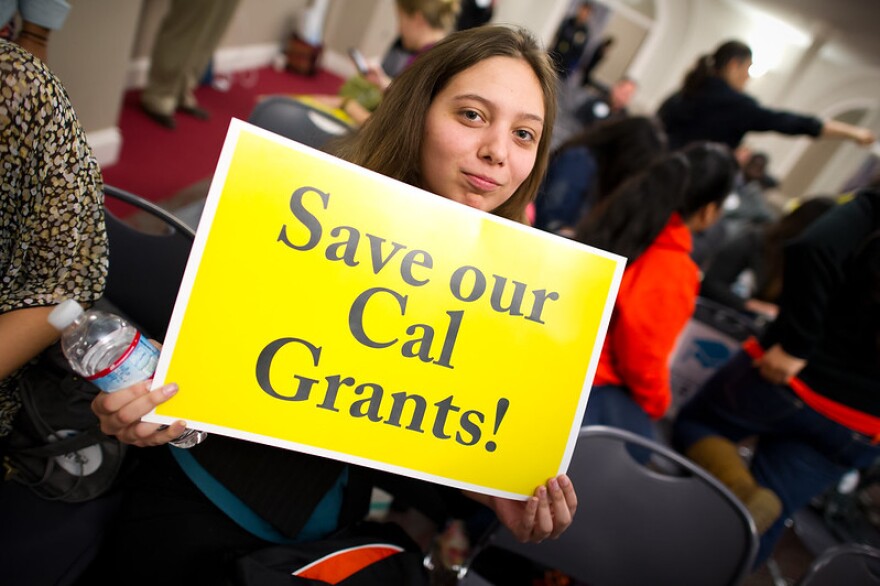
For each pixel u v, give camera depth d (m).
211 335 0.71
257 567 0.81
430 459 0.82
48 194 0.77
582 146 2.30
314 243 0.73
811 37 10.01
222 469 0.91
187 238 1.17
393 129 0.89
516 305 0.81
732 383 1.93
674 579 1.24
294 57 6.43
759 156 5.41
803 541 2.54
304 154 0.71
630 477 1.23
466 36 0.84
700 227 1.71
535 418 0.85
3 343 0.79
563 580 1.65
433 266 0.77
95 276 0.85
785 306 1.68
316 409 0.76
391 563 0.95
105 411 0.69
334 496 0.99
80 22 2.40
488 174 0.81
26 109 0.72
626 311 1.55
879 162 10.66
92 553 0.99
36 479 0.94
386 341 0.77
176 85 3.73
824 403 1.75
